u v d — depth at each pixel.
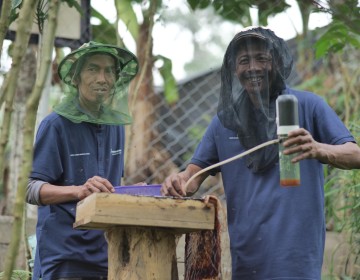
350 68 8.38
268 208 4.49
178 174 4.64
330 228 7.28
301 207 4.45
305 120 4.59
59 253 4.86
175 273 3.98
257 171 4.55
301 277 4.36
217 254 4.03
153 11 6.82
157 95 8.21
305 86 8.83
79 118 4.89
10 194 7.41
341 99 8.16
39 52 5.52
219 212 3.93
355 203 6.56
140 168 7.74
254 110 4.56
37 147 4.90
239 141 4.67
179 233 4.09
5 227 6.85
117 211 3.75
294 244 4.40
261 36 4.55
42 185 4.77
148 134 7.86
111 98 4.95
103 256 4.96
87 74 4.87
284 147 3.97
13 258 2.87
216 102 8.49
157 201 3.81
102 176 5.03
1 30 3.46
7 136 3.03
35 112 2.93
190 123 8.45
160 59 7.96
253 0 6.65
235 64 4.62
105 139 5.08
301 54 8.92
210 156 4.87
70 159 4.95
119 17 7.36
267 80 4.54
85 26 7.34
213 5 6.76
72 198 4.71
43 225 4.94
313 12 6.16
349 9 5.86
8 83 3.04
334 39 6.78
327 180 7.31
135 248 3.87
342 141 4.43
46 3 5.37
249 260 4.53
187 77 8.73
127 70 5.01
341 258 7.00
